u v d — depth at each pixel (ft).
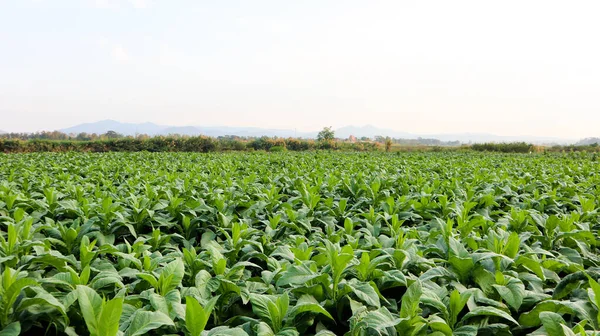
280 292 12.16
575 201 28.89
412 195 30.48
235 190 33.01
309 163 67.67
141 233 21.58
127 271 13.03
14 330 9.34
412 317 9.59
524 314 10.70
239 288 11.75
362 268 12.44
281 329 9.64
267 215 23.84
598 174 49.03
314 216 23.56
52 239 15.81
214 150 187.62
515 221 19.77
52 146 162.40
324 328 10.67
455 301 10.31
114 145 172.45
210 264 13.35
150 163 65.67
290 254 14.70
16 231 15.30
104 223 19.74
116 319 8.04
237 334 8.93
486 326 10.30
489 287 12.01
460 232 18.79
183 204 23.76
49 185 33.55
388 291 13.46
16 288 9.85
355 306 10.56
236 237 16.46
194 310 8.79
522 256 13.01
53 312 10.44
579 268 13.24
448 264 14.21
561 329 8.82
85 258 13.84
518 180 38.65
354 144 239.71
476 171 48.75
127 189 32.60
